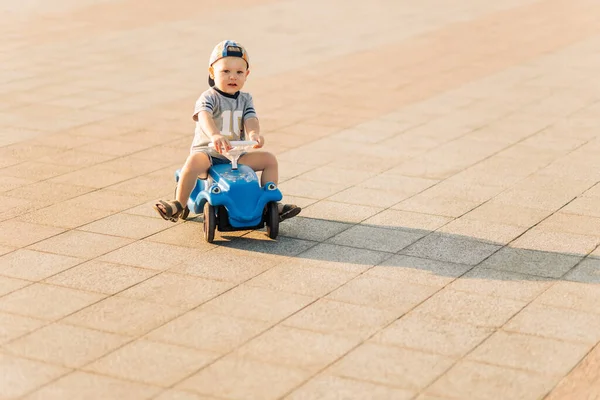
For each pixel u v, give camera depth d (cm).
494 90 1794
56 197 1163
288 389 709
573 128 1521
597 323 824
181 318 828
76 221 1077
